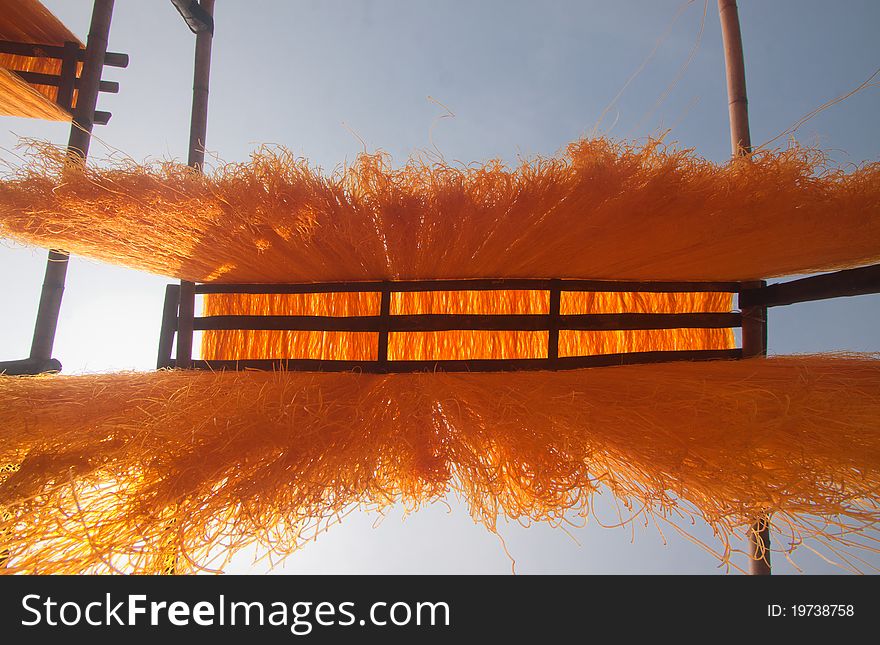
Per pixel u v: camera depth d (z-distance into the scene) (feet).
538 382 3.35
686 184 2.99
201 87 4.29
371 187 3.03
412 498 3.19
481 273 3.69
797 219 3.05
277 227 3.10
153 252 3.54
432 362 3.59
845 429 2.79
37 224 3.23
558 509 2.97
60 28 5.67
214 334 3.92
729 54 4.15
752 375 3.26
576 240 3.33
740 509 2.77
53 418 2.94
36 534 2.64
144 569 2.75
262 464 2.85
